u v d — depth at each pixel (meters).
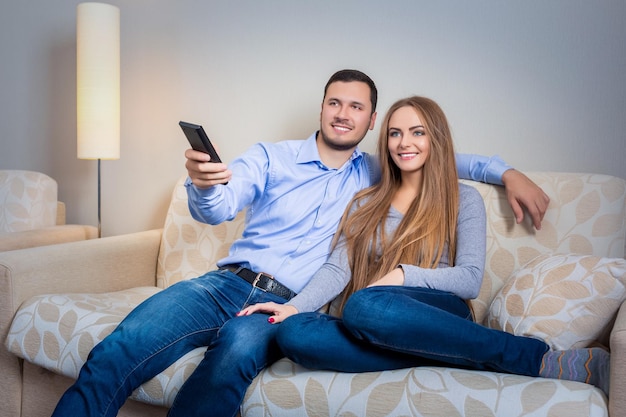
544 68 2.01
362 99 1.84
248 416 1.37
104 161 2.80
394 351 1.36
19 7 2.96
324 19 2.30
